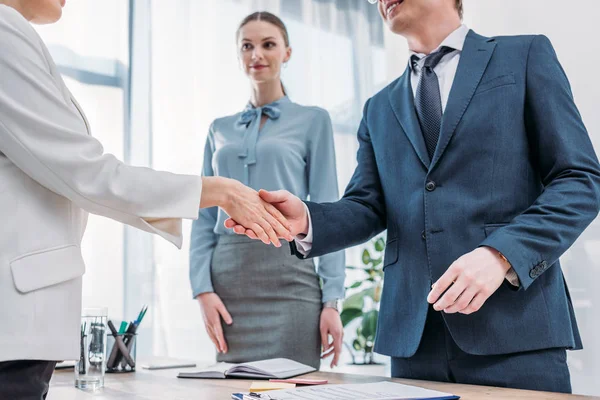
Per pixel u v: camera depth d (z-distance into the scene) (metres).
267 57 1.98
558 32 2.21
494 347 1.04
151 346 2.69
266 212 1.07
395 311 1.17
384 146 1.26
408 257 1.17
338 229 1.22
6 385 0.73
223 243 1.83
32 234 0.76
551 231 0.98
